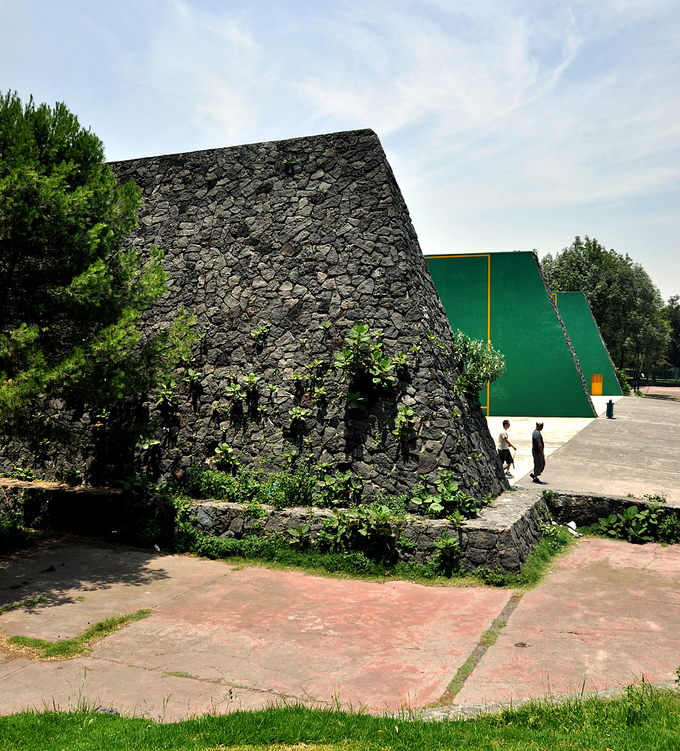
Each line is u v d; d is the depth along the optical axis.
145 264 13.71
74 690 6.55
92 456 14.27
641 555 11.74
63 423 14.52
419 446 11.50
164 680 6.82
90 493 13.22
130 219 11.88
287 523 11.49
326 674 6.96
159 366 11.57
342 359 12.19
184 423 13.57
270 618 8.67
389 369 11.79
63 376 9.59
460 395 12.82
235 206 13.74
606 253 73.12
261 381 13.00
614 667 7.04
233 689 6.60
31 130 10.12
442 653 7.50
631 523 12.96
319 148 13.10
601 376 44.94
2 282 10.23
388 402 11.88
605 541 12.78
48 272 10.30
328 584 10.16
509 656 7.38
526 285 31.44
